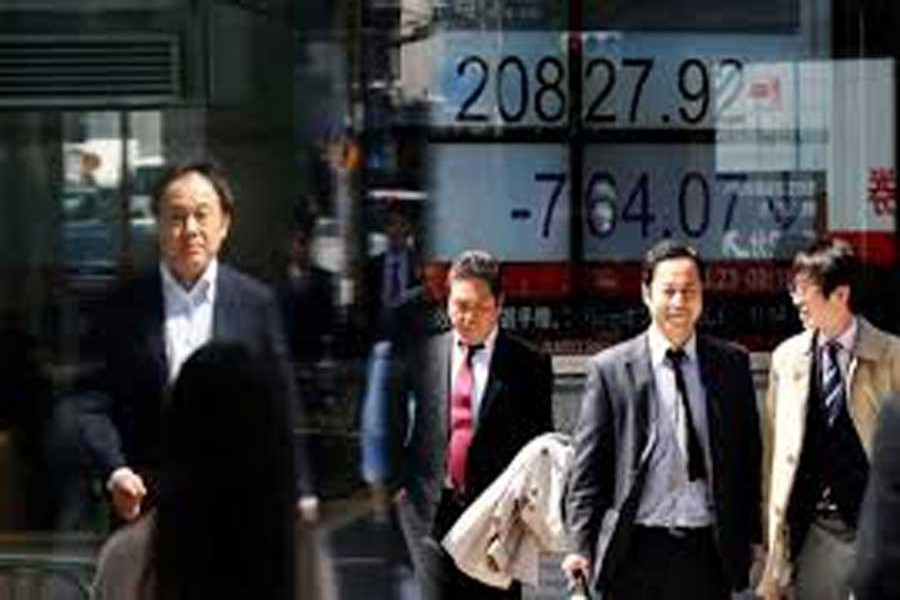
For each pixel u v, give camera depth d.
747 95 19.56
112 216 14.52
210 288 14.15
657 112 19.47
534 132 19.05
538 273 19.19
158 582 13.63
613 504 15.09
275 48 15.42
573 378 19.17
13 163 14.64
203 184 14.27
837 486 15.51
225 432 13.71
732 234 19.66
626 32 19.38
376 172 16.59
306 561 14.06
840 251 15.69
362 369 15.37
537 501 15.48
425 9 17.75
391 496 15.25
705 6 19.45
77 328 14.07
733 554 15.02
